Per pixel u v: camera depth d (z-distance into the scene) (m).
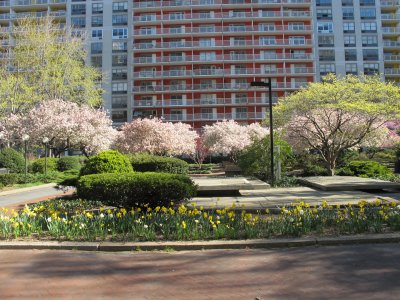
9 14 71.81
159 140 34.38
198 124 68.88
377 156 35.22
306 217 7.81
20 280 5.26
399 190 14.66
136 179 9.46
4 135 33.25
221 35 69.38
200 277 5.23
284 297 4.43
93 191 9.45
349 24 71.56
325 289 4.65
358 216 7.86
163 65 69.00
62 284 5.05
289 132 25.56
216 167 48.34
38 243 7.07
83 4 72.69
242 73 68.38
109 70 71.31
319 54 70.62
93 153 35.53
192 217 7.95
